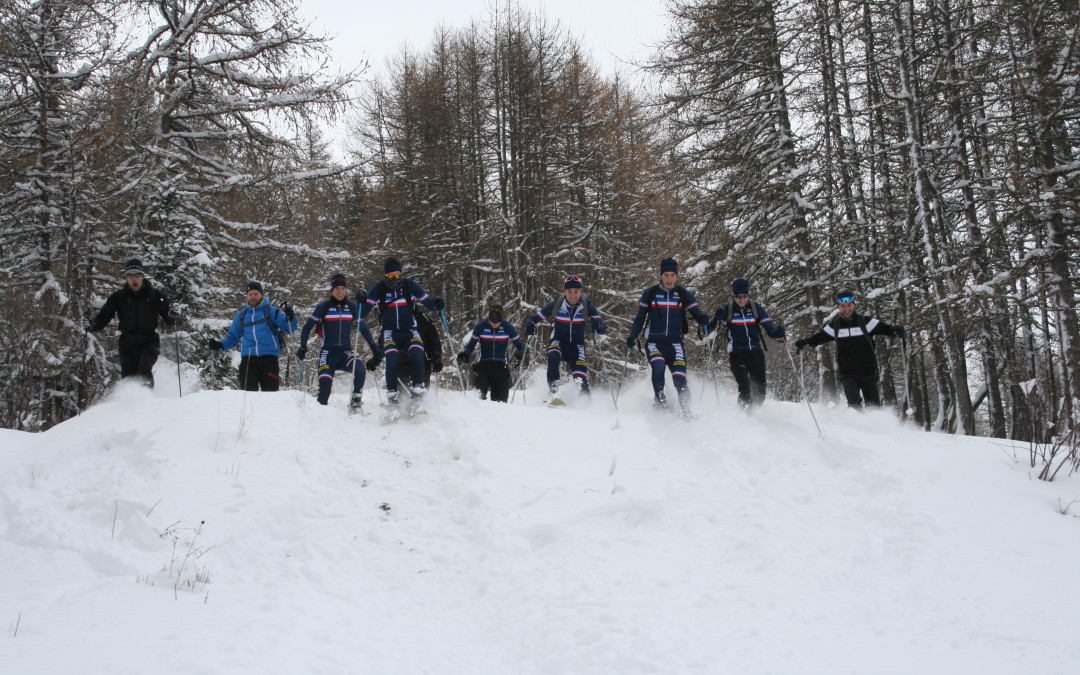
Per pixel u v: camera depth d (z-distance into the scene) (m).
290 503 5.56
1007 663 3.59
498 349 9.18
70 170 14.13
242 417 6.73
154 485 5.57
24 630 3.51
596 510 5.76
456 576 5.01
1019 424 14.03
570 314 8.93
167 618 3.79
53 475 5.86
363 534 5.41
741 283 8.30
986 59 13.60
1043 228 13.29
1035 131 12.95
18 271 13.88
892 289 14.73
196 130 17.30
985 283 13.34
